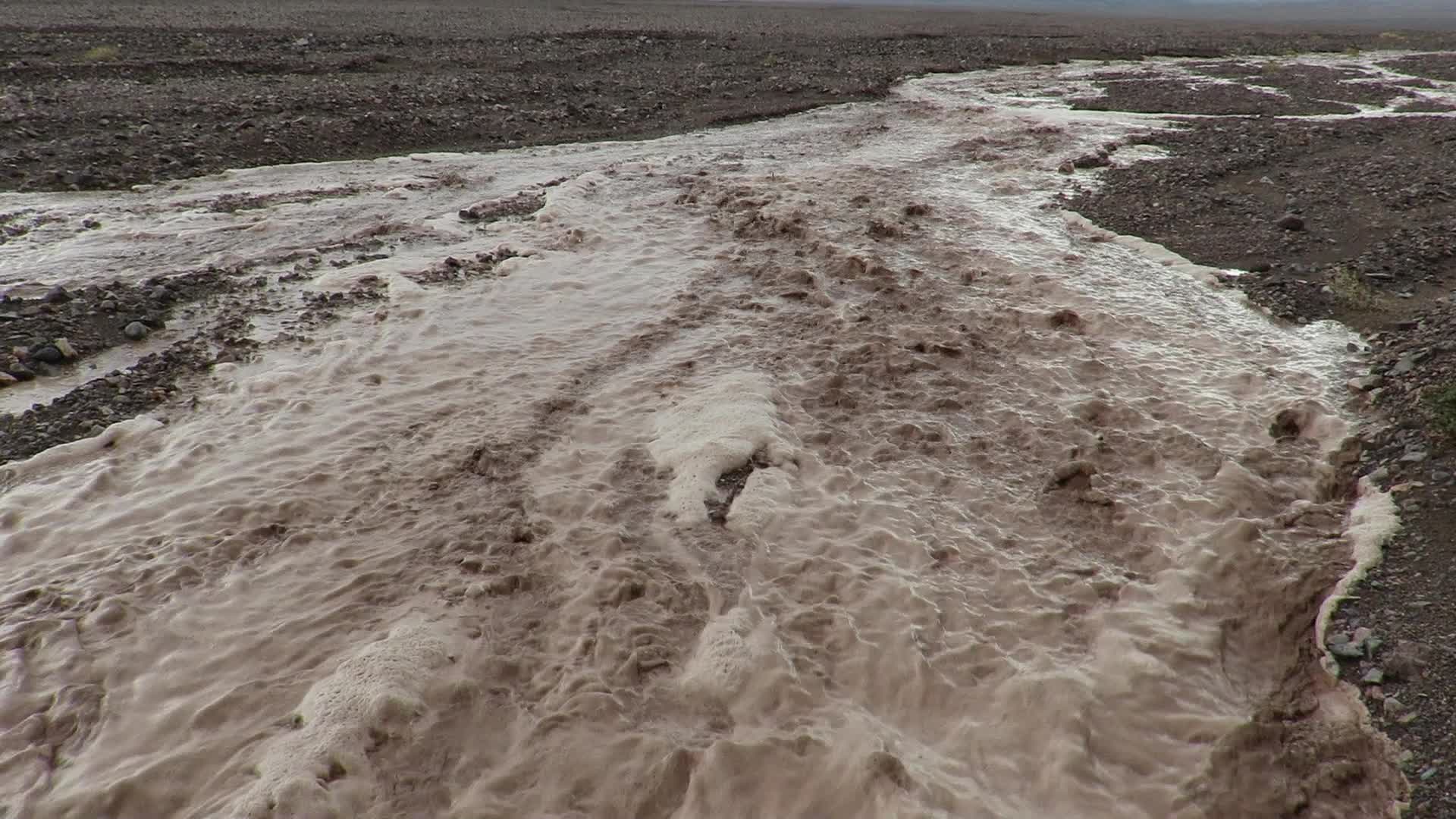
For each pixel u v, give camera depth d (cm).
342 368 620
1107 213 1026
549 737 340
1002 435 558
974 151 1382
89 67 1599
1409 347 610
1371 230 912
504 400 588
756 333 700
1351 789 324
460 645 379
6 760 326
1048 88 2114
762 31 3266
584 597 411
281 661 372
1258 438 541
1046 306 748
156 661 371
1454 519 434
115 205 969
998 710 357
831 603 415
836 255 855
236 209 979
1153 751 340
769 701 358
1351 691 360
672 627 398
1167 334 689
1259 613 406
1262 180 1135
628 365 645
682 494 486
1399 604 395
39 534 443
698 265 848
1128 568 442
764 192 1079
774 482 499
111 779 320
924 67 2447
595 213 997
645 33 2850
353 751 329
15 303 684
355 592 411
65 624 385
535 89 1772
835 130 1568
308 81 1673
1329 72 2416
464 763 332
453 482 496
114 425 538
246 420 551
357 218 968
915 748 341
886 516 477
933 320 723
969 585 427
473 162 1254
